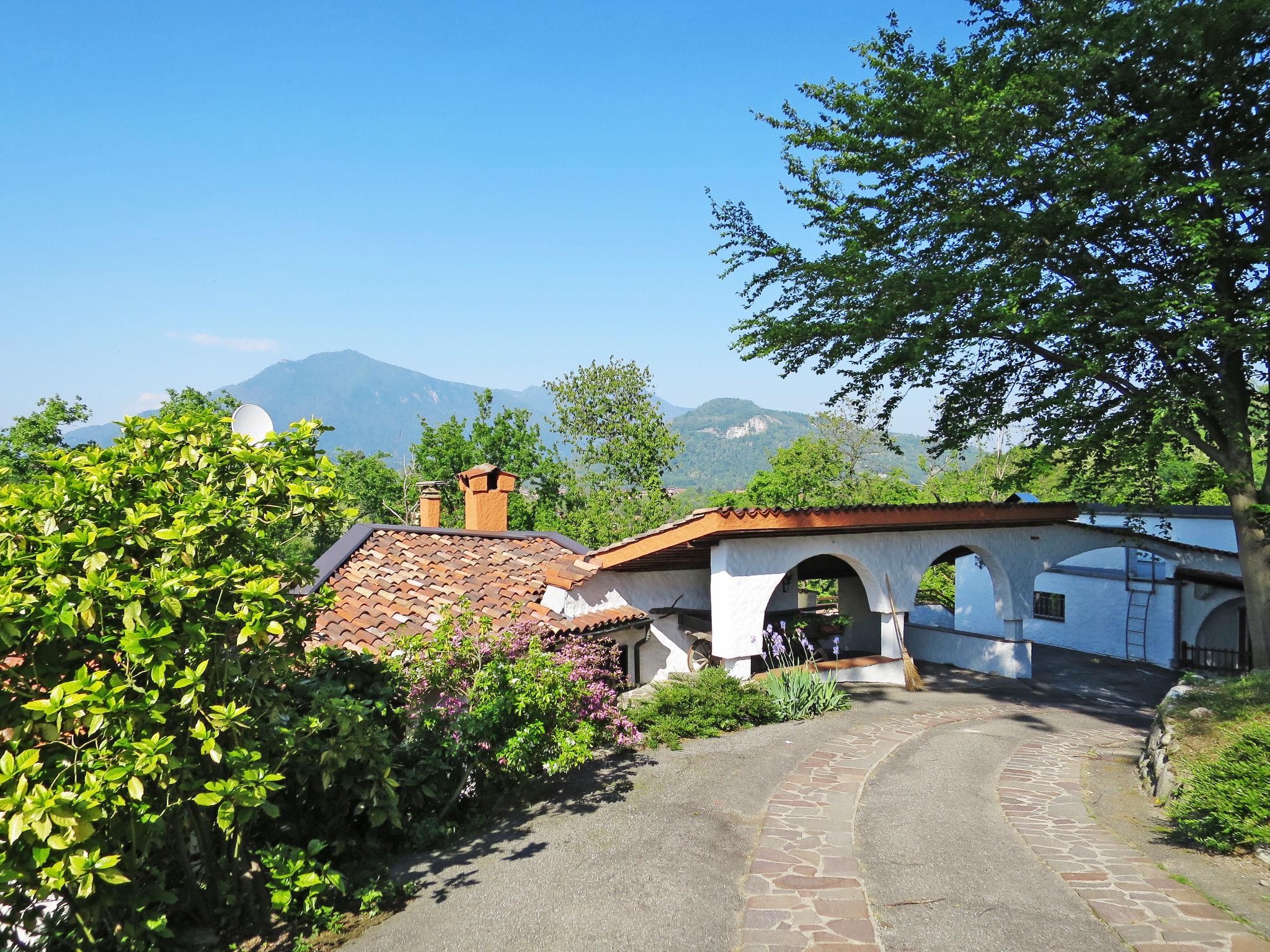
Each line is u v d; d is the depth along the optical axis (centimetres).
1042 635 2250
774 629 1512
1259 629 1220
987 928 508
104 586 417
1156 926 502
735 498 3597
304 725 554
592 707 887
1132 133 1116
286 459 525
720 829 709
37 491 456
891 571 1454
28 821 370
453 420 3912
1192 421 1347
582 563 1275
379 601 1123
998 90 1152
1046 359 1378
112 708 407
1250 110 1123
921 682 1460
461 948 504
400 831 696
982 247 1186
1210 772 692
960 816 738
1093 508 2044
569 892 582
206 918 521
